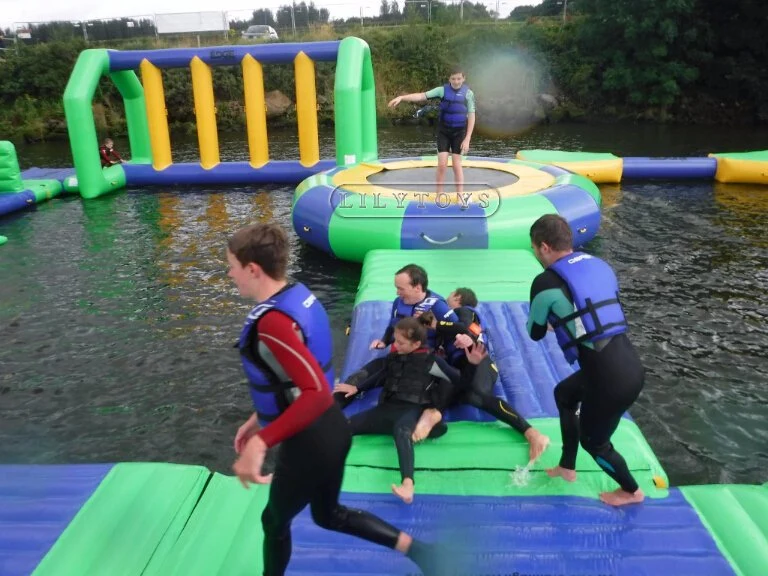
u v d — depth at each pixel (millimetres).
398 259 6488
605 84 22969
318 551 2699
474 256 6543
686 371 4801
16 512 2926
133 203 11133
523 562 2607
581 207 7363
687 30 21703
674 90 22047
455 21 27531
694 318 5738
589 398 2670
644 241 8047
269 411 2018
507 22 27625
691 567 2574
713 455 3820
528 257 6504
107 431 4223
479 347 3477
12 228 9438
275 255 1965
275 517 2119
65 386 4793
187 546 2762
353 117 11086
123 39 28641
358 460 3266
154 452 3998
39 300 6531
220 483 3154
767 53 21844
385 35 26344
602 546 2693
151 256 7926
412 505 2955
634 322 5668
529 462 3207
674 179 11953
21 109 24797
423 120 23828
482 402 3480
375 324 4910
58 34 28438
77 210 10633
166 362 5133
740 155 11844
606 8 22484
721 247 7738
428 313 3680
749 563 2594
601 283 2676
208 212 10312
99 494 3041
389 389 3451
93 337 5637
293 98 25469
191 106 25188
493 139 19969
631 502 2934
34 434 4203
